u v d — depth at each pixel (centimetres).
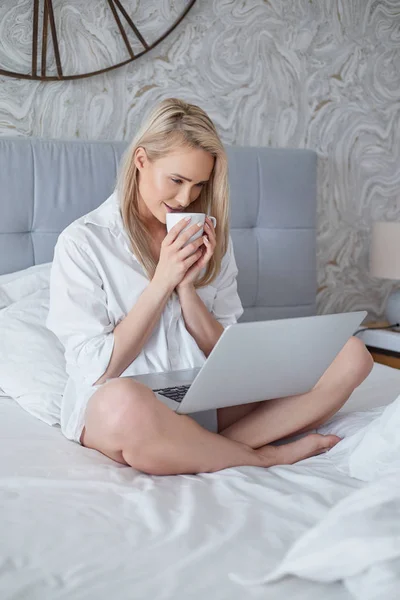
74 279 138
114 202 147
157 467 116
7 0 201
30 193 197
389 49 274
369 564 72
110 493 106
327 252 270
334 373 138
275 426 133
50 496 104
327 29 259
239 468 118
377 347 248
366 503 79
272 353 117
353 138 270
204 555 84
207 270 152
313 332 119
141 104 226
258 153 236
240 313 161
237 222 233
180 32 230
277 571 77
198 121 137
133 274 142
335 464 121
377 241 256
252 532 91
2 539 89
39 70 208
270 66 248
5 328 167
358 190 273
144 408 114
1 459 120
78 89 215
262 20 245
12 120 206
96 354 133
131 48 222
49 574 80
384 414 116
